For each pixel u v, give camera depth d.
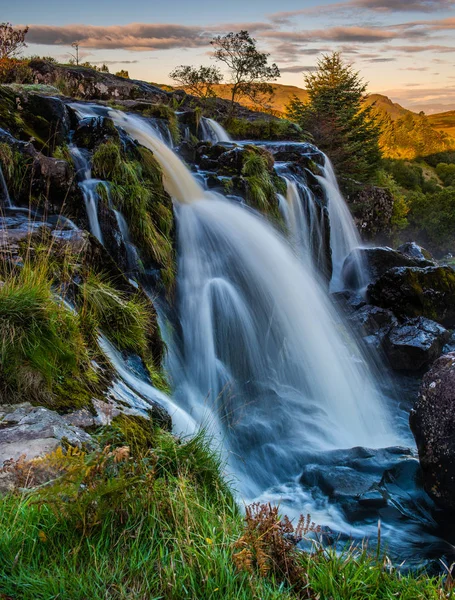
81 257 6.82
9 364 4.63
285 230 14.04
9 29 17.06
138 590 2.81
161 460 4.28
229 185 13.61
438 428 5.88
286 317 11.26
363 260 16.16
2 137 8.10
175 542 3.12
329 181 19.36
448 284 13.55
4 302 4.93
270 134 21.94
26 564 2.86
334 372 10.92
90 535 3.10
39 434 4.08
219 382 9.32
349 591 3.05
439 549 5.39
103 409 4.82
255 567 3.14
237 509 4.28
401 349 11.61
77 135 10.33
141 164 10.70
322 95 33.88
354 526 5.87
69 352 5.04
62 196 8.20
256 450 7.67
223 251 11.28
